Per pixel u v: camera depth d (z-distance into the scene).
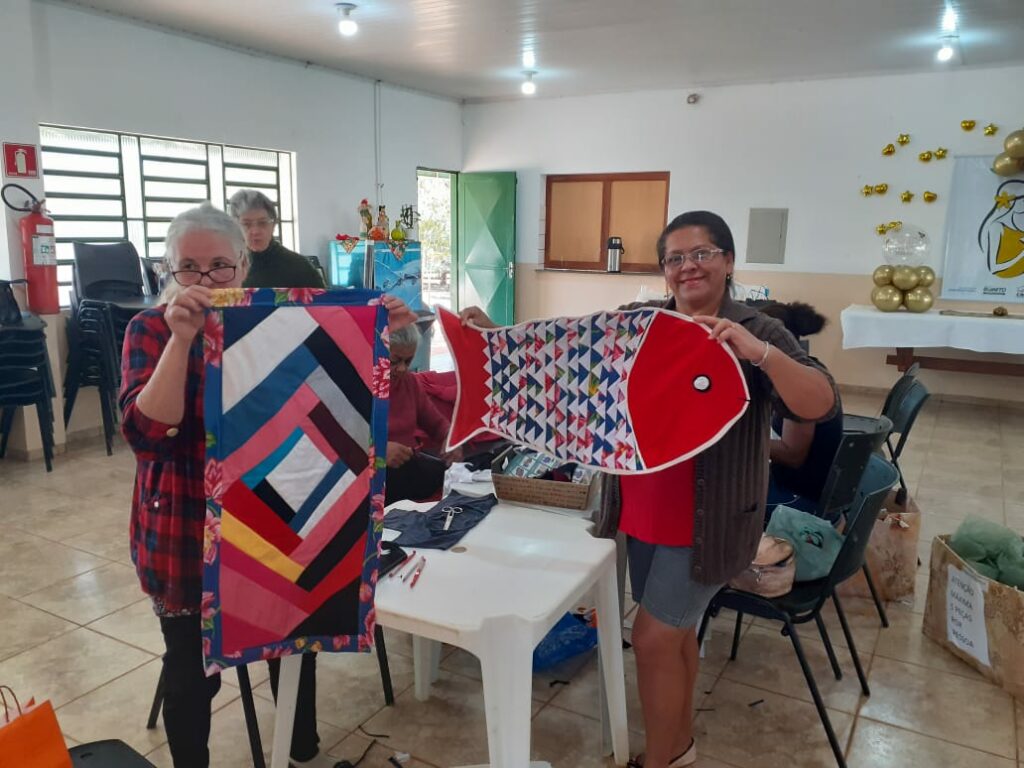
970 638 2.47
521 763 1.54
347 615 1.44
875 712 2.26
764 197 7.25
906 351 6.52
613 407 1.62
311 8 4.94
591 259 8.33
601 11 4.91
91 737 2.11
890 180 6.73
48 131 4.91
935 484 4.38
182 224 1.43
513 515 1.97
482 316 1.87
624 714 1.96
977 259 6.51
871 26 5.18
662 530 1.68
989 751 2.09
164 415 1.29
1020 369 6.17
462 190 8.62
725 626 2.77
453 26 5.32
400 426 2.43
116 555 3.27
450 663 2.51
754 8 4.80
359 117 7.23
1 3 4.18
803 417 1.49
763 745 2.11
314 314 1.35
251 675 2.42
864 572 2.76
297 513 1.38
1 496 3.96
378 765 2.01
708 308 1.67
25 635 2.63
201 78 5.70
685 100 7.46
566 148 8.13
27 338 4.14
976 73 6.30
